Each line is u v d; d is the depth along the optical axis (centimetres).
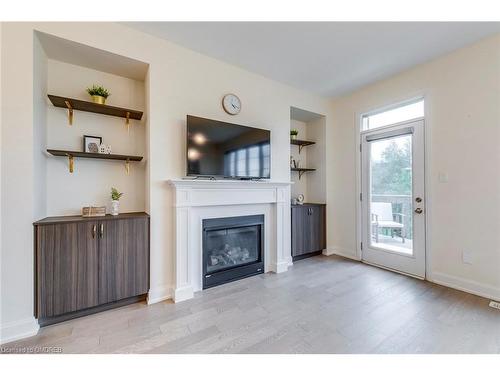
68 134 227
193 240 253
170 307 217
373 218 343
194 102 255
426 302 224
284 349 159
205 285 258
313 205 373
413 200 293
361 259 355
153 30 222
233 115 285
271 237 316
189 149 239
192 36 231
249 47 249
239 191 279
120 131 253
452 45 244
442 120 265
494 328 181
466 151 246
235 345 163
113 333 177
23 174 175
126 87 257
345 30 221
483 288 234
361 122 358
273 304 222
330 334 175
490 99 230
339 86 346
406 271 300
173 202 237
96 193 239
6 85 170
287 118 338
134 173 258
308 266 333
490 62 229
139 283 221
